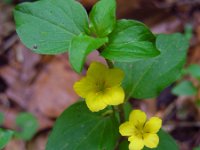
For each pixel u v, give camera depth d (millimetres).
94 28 58
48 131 126
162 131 76
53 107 130
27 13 61
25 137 116
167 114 125
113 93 60
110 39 57
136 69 72
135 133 65
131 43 57
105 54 56
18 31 60
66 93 132
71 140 68
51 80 135
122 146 74
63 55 139
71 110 69
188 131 121
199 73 113
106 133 68
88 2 141
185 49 74
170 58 73
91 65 61
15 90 136
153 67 72
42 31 60
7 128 127
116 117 70
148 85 72
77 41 52
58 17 61
